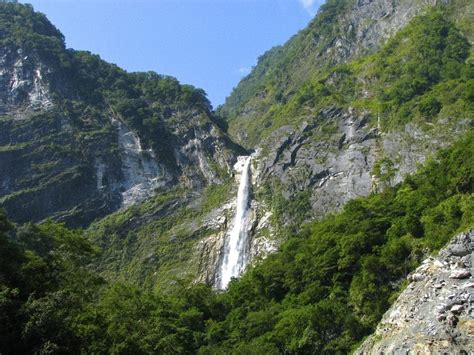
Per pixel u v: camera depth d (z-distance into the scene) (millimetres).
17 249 43188
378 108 101938
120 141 118688
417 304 41969
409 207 64438
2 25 132000
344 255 63438
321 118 109000
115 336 42125
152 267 100625
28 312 35562
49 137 113812
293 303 62750
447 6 127250
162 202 111438
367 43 148500
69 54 133750
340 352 51469
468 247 43500
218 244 101312
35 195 105500
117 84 130375
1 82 123312
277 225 96938
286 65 170000
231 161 115938
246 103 166000
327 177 99062
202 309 70000
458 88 91125
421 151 87812
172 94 130750
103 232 105375
